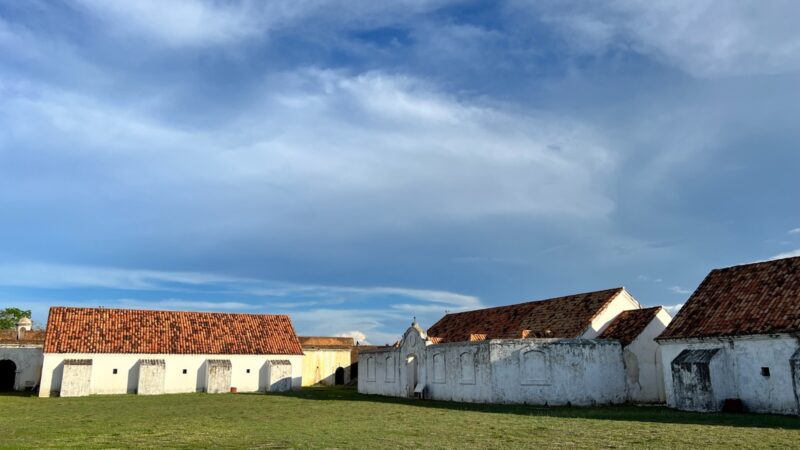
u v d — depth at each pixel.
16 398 38.06
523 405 28.56
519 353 29.78
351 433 17.20
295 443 15.06
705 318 26.55
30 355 45.97
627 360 30.80
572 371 29.55
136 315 47.50
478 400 30.48
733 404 23.75
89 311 46.38
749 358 23.81
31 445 15.01
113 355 42.56
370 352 43.44
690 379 24.97
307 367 56.25
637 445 13.88
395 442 15.09
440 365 34.12
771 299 24.73
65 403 33.25
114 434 17.53
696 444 13.87
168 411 26.98
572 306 36.16
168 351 44.09
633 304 35.03
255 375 46.62
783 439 14.49
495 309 42.66
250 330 49.75
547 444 14.34
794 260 26.03
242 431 18.05
